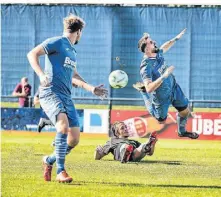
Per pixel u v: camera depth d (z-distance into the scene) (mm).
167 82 29719
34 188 20516
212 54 50781
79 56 52031
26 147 31500
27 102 41969
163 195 19672
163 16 50938
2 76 52250
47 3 52000
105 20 51531
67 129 20562
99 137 37250
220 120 36250
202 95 50812
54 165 26234
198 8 50688
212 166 26312
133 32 51219
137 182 22062
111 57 51625
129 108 49219
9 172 23688
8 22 52156
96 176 23203
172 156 29172
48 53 20547
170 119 36469
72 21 21172
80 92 49812
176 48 50969
